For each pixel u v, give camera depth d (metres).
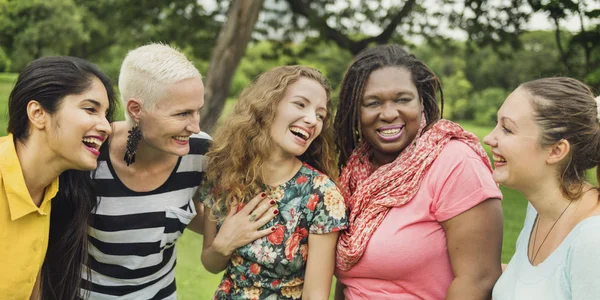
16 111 2.11
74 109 2.09
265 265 2.41
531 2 10.21
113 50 28.17
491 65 32.06
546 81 2.00
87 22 26.06
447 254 2.31
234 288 2.49
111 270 2.55
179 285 4.89
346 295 2.47
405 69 2.43
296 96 2.37
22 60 28.06
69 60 2.15
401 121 2.41
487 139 2.07
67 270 2.45
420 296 2.32
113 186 2.47
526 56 29.19
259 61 33.88
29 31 26.70
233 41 9.83
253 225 2.40
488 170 2.30
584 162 1.94
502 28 12.70
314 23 13.43
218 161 2.53
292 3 13.74
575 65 9.98
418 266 2.29
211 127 3.11
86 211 2.41
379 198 2.36
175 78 2.27
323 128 2.54
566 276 1.85
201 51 14.29
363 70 2.46
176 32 14.27
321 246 2.38
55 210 2.42
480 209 2.21
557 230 1.98
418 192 2.30
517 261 2.12
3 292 2.16
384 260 2.29
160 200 2.53
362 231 2.33
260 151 2.41
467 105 32.56
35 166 2.13
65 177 2.36
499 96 31.70
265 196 2.46
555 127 1.91
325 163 2.57
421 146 2.35
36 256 2.21
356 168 2.58
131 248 2.53
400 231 2.29
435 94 2.54
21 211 2.10
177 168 2.55
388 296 2.33
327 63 29.05
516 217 7.71
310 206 2.39
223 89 9.94
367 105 2.45
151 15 14.47
